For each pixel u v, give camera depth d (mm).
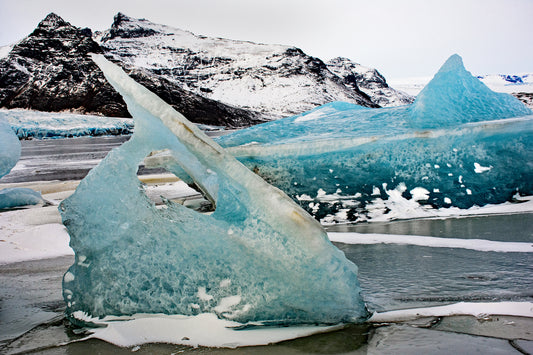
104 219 1625
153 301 1567
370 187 4160
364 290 1853
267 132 4938
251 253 1535
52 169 14539
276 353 1277
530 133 4109
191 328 1474
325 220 3902
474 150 4113
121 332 1477
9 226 4258
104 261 1609
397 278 2010
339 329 1449
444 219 3658
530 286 1772
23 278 2438
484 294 1700
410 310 1577
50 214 5086
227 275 1553
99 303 1592
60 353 1346
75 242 1642
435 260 2322
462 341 1281
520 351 1194
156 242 1608
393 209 3986
